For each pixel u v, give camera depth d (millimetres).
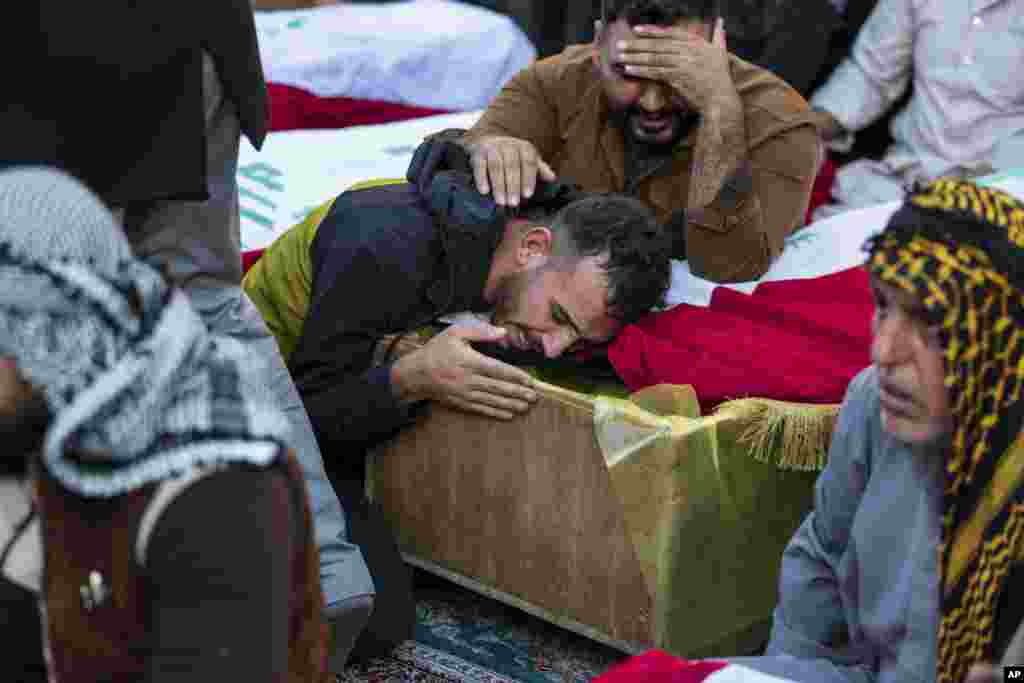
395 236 2930
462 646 2945
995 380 1752
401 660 2879
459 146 3160
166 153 2176
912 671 1969
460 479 2920
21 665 1591
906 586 1948
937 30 4688
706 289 3352
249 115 2320
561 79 3604
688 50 3277
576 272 2824
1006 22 4586
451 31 5426
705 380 2752
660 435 2518
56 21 2037
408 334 2980
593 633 2748
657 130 3414
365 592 2609
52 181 1428
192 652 1413
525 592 2863
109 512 1417
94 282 1359
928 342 1751
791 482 2732
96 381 1345
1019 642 1876
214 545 1402
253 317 2537
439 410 2904
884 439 1962
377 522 3043
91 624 1455
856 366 2889
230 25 2244
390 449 3045
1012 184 3479
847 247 3434
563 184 3131
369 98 5254
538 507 2775
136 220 2324
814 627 2152
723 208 3295
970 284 1709
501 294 2932
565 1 5828
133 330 1374
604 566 2682
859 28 5117
